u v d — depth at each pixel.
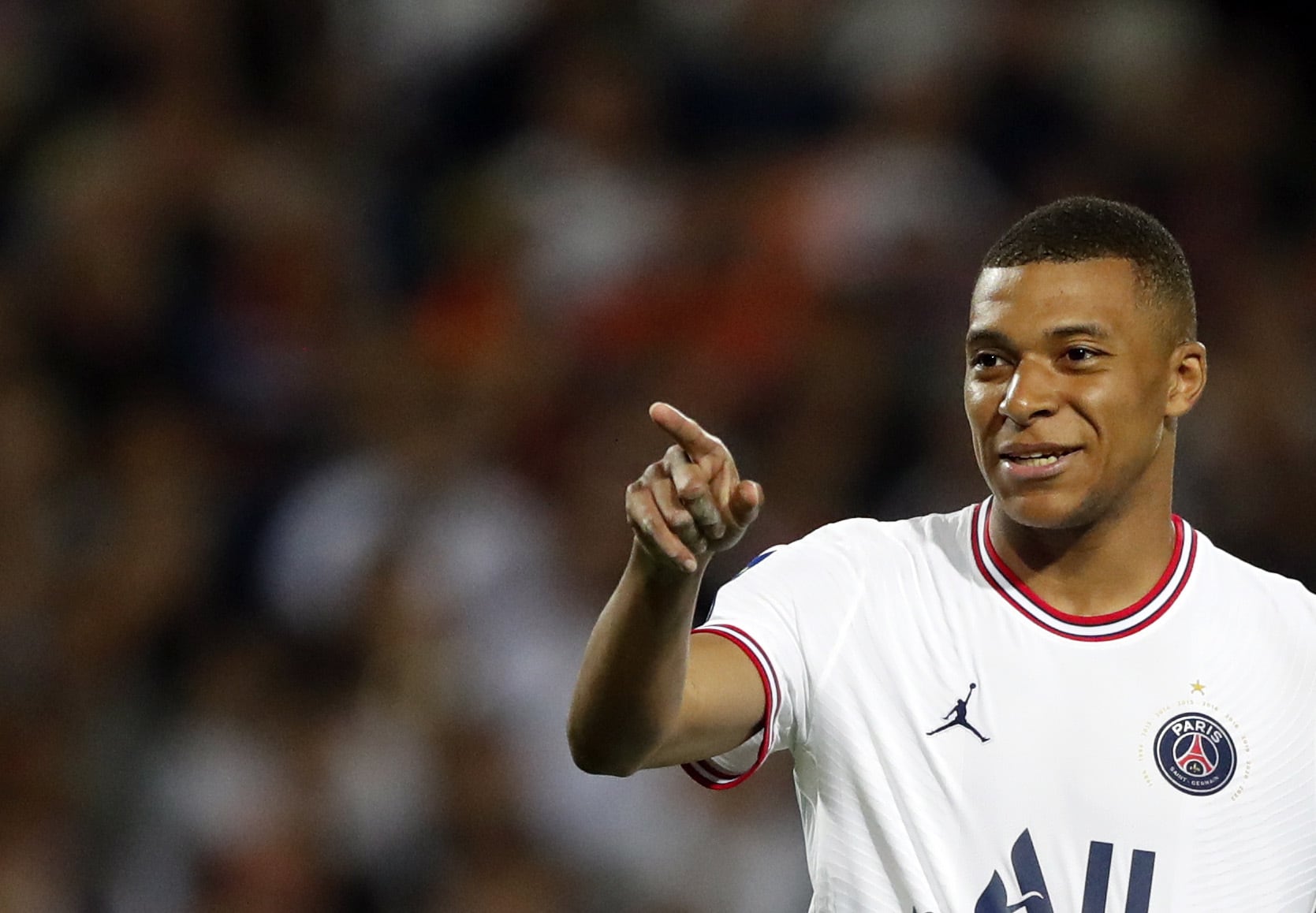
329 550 26.73
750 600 10.73
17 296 31.33
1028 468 10.20
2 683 25.86
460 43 35.00
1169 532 10.91
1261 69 34.28
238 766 24.59
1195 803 10.36
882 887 10.34
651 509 9.00
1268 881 10.41
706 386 28.42
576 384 28.97
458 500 26.61
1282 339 30.12
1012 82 33.03
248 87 34.62
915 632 10.70
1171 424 10.76
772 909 22.47
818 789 10.62
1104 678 10.54
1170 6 34.53
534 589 25.86
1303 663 10.72
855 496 27.38
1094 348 10.12
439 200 33.81
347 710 25.14
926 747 10.44
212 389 30.44
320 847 23.89
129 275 31.09
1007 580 10.74
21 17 34.91
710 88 33.91
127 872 24.22
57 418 29.69
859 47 33.78
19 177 33.41
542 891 22.97
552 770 23.83
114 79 34.12
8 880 23.41
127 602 26.94
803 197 31.14
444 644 25.08
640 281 30.52
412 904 23.27
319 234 32.75
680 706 9.73
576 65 34.19
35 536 27.91
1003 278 10.34
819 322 29.22
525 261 31.62
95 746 25.34
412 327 31.31
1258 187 33.47
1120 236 10.33
